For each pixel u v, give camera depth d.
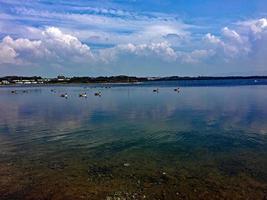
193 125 37.91
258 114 47.38
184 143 28.16
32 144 28.91
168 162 22.42
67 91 147.12
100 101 81.31
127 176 19.64
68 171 20.81
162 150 25.81
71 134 33.66
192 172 20.20
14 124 42.22
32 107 68.50
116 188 17.73
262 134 31.53
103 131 35.09
